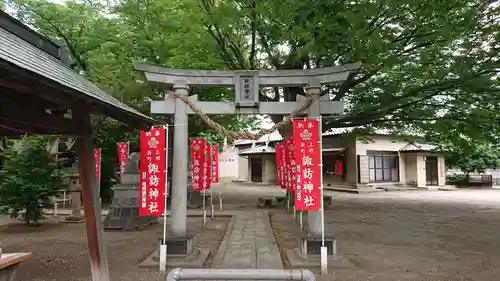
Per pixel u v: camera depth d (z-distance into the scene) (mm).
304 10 6668
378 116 13383
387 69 11656
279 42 11602
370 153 26750
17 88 3213
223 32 10781
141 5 11078
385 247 8711
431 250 8398
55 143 12711
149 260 7363
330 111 7672
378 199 20219
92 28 12133
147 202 7117
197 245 8992
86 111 4676
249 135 7129
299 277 2895
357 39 7910
